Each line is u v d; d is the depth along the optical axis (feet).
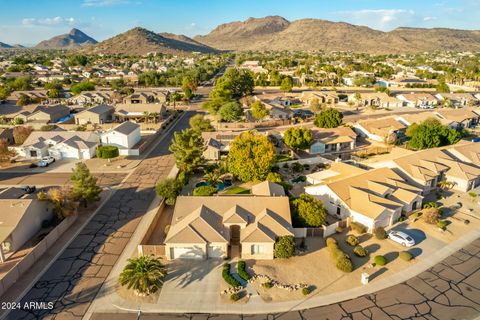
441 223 157.38
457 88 577.84
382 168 193.16
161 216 166.81
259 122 349.82
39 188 199.21
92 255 137.39
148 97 463.83
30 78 605.31
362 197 164.04
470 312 107.65
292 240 135.44
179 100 483.10
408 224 160.45
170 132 328.49
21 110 371.15
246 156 195.31
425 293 116.37
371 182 177.99
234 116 352.28
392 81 640.17
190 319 105.91
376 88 528.22
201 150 217.56
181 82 629.10
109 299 114.01
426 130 252.01
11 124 347.97
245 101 435.94
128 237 150.10
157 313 108.17
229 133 282.15
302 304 111.96
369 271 128.06
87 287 119.44
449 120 325.83
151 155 260.62
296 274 126.11
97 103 455.63
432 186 199.62
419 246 143.43
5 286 117.29
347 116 393.09
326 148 270.67
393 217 160.25
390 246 143.54
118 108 379.35
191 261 133.18
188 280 122.83
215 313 108.37
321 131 284.61
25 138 278.67
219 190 194.29
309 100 464.65
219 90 409.90
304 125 343.05
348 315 107.14
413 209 173.58
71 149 250.78
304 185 203.21
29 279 123.13
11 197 164.14
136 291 116.47
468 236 150.71
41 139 257.96
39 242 142.72
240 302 112.68
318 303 112.37
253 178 195.83
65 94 528.63
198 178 212.84
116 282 121.90
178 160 214.07
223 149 249.75
